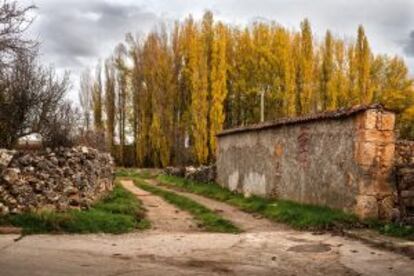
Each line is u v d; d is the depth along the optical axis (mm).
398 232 11938
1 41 13367
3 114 16359
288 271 8742
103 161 20797
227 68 51219
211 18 46125
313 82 50844
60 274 7797
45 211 11984
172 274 8234
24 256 8922
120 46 60406
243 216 16625
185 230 13547
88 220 12391
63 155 14945
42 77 17625
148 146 54812
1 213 11547
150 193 26453
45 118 17547
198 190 27000
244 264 9242
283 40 50156
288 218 14992
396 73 54781
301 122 17281
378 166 13734
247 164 23031
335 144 15125
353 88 50719
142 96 54781
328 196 15461
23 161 12688
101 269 8328
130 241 11250
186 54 50969
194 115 45188
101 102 60625
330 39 52000
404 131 42469
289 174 18406
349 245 11180
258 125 21328
